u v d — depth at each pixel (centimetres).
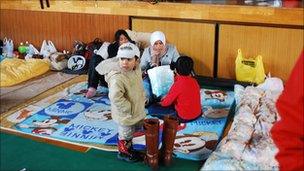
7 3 553
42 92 416
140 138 292
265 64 428
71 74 483
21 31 560
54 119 341
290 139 94
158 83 363
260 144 259
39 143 296
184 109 321
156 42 399
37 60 493
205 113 349
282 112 95
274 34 413
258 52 426
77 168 260
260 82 417
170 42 463
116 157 273
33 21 545
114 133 311
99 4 490
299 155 93
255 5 424
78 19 513
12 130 319
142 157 265
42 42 550
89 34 513
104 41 504
